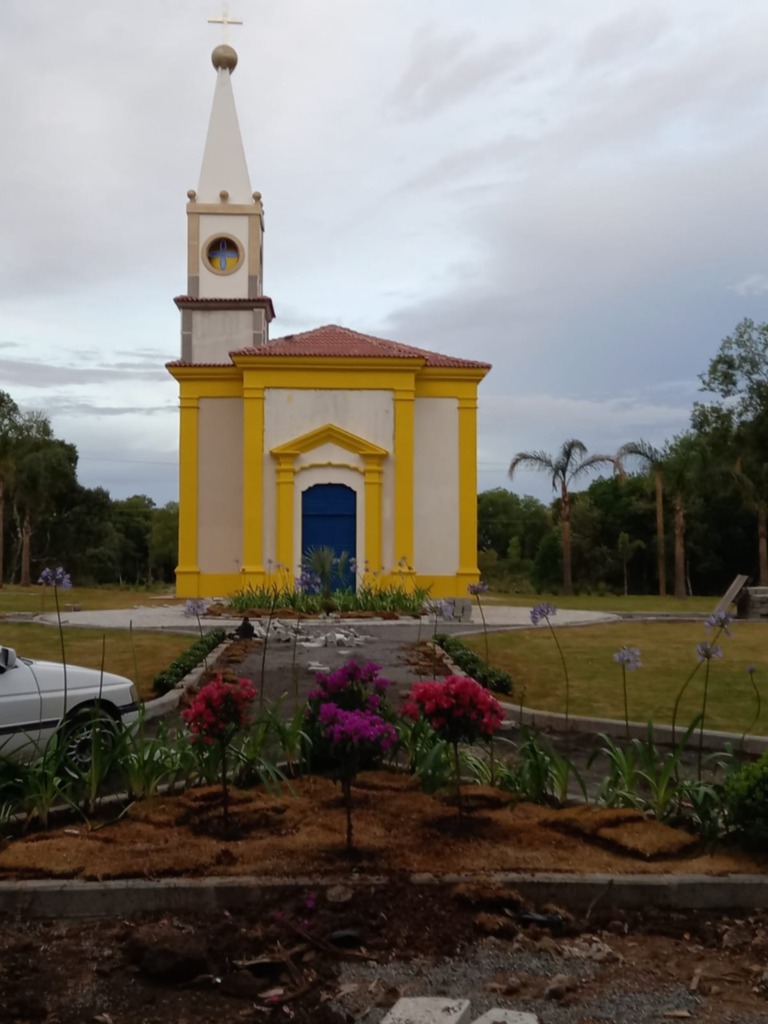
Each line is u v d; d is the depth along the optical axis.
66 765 6.96
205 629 18.34
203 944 4.63
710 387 46.06
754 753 9.23
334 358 26.69
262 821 6.41
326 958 4.66
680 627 21.00
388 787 7.27
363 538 26.44
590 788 7.83
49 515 60.41
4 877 5.41
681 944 4.91
